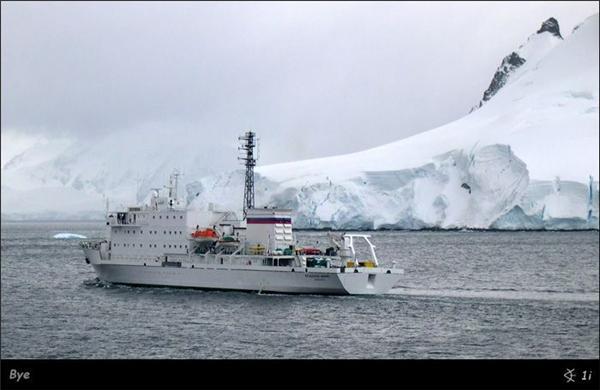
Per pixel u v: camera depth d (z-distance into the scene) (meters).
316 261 98.25
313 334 78.12
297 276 96.88
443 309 93.69
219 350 71.50
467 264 173.12
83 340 76.69
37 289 118.81
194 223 106.31
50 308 96.12
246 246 102.81
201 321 84.44
